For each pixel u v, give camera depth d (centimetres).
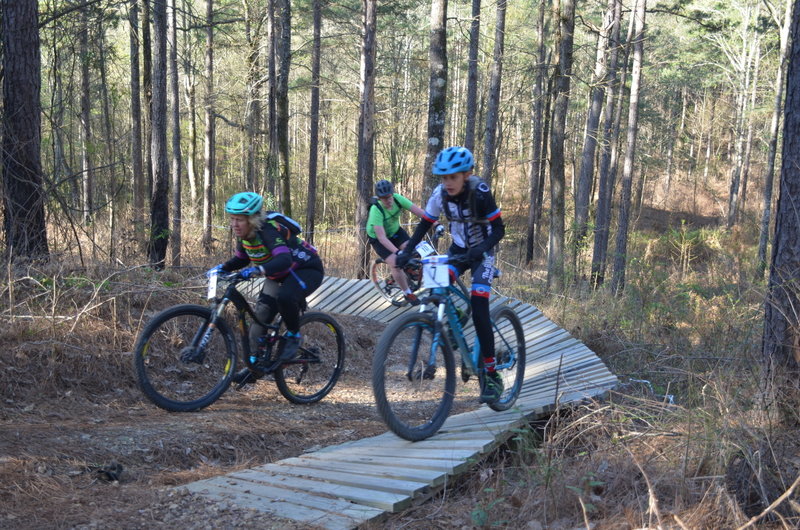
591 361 615
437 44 1123
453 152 406
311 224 2253
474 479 372
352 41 2212
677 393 564
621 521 299
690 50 3409
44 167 819
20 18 700
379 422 530
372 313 915
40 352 490
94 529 283
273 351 542
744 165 3494
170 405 477
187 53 2045
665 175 4372
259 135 2198
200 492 335
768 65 2925
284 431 475
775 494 302
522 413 436
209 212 2153
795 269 373
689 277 963
